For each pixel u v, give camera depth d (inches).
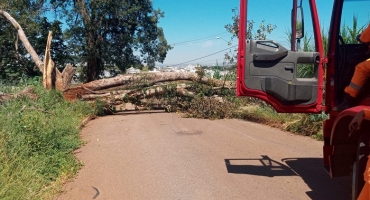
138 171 236.5
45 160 228.8
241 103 469.1
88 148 300.2
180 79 521.3
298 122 346.3
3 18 691.4
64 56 861.8
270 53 189.6
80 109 452.4
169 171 235.0
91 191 203.5
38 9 832.3
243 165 245.3
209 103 456.4
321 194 191.8
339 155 164.1
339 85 180.4
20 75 701.3
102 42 876.0
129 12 847.1
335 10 178.2
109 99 493.4
